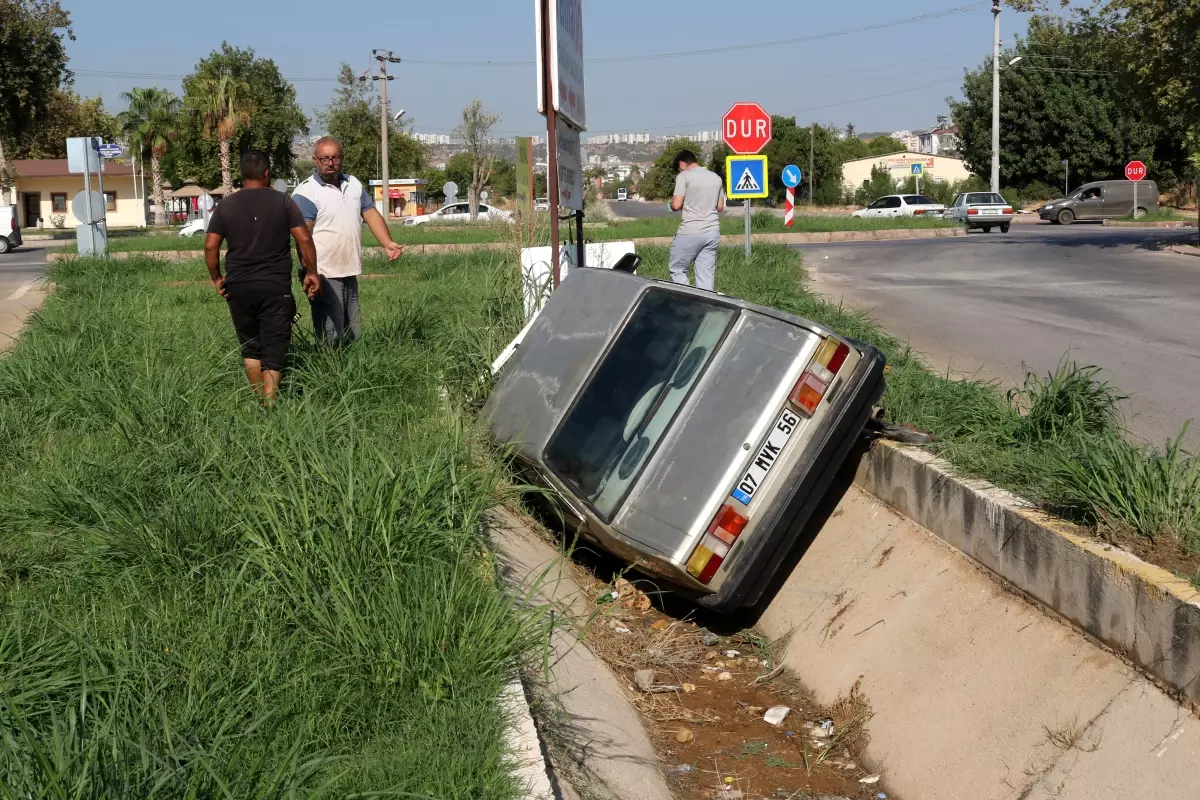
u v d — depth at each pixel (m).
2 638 3.62
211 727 3.34
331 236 8.16
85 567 4.42
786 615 5.92
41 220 68.06
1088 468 4.54
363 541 4.39
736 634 5.94
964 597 4.89
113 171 70.81
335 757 3.11
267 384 6.92
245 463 5.32
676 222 39.06
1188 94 21.89
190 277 16.67
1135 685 3.78
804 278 17.05
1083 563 4.12
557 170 9.17
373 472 4.81
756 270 15.11
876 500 6.12
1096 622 4.05
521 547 5.74
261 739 3.33
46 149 73.94
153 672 3.60
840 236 35.91
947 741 4.34
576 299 6.68
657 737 4.77
